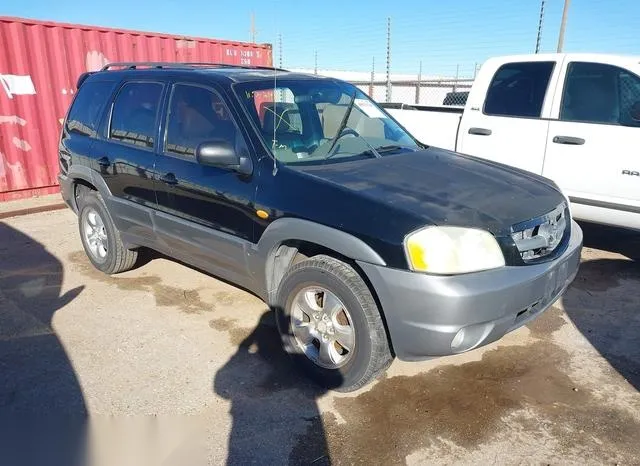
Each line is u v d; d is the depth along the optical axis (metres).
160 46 9.06
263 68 4.50
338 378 3.00
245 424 2.81
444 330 2.58
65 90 7.96
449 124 6.38
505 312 2.69
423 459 2.56
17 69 7.38
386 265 2.66
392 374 3.29
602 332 3.85
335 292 2.91
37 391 3.08
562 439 2.71
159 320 3.99
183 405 2.96
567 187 5.27
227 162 3.26
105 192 4.46
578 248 3.29
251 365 3.38
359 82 14.03
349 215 2.81
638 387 3.17
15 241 5.98
